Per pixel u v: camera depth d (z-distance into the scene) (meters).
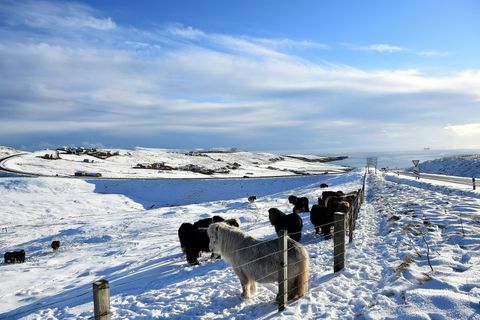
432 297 5.12
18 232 32.44
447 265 6.88
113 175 88.25
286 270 6.15
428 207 15.16
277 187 65.19
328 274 7.87
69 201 56.91
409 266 7.15
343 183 46.94
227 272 9.49
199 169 117.19
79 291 10.22
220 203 38.59
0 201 55.09
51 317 8.03
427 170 60.78
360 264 8.20
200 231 11.43
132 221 30.34
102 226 29.38
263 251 6.70
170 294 8.18
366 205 20.89
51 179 68.81
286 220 12.20
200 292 8.01
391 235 10.94
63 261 16.56
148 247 16.94
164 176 89.75
